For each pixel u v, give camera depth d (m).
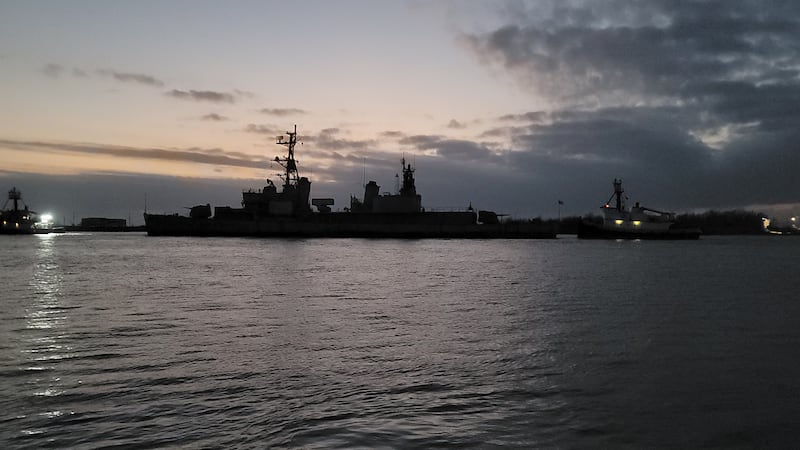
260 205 110.94
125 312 22.30
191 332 17.91
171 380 12.09
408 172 119.44
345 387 11.59
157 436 8.88
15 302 25.42
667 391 11.39
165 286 32.38
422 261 56.91
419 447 8.39
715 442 8.74
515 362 13.86
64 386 11.65
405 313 22.33
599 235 127.25
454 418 9.71
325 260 55.91
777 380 12.23
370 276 39.66
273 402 10.56
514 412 10.04
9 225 160.50
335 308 23.66
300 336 17.27
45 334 17.50
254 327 18.88
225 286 32.44
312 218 113.06
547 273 43.75
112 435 8.93
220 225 108.94
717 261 62.03
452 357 14.40
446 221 122.94
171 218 112.12
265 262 52.66
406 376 12.48
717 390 11.48
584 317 21.48
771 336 17.47
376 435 8.84
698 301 26.64
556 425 9.41
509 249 86.25
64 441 8.71
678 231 135.88
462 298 27.58
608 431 9.16
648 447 8.53
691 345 16.02
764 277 40.88
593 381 12.13
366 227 114.50
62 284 33.59
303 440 8.63
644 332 18.12
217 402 10.56
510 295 28.97
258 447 8.39
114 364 13.55
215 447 8.42
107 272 42.19
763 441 8.79
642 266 52.28
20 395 11.05
